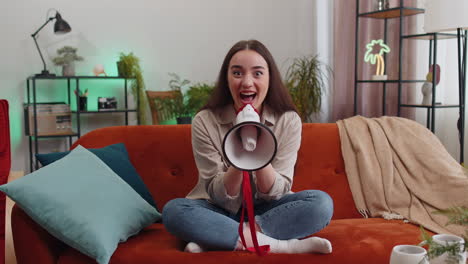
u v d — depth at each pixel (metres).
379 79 3.93
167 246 1.58
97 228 1.51
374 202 2.00
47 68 4.40
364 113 4.54
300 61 5.21
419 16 3.91
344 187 2.08
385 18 4.16
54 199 1.54
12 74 4.31
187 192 2.05
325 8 5.09
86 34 4.51
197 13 4.87
